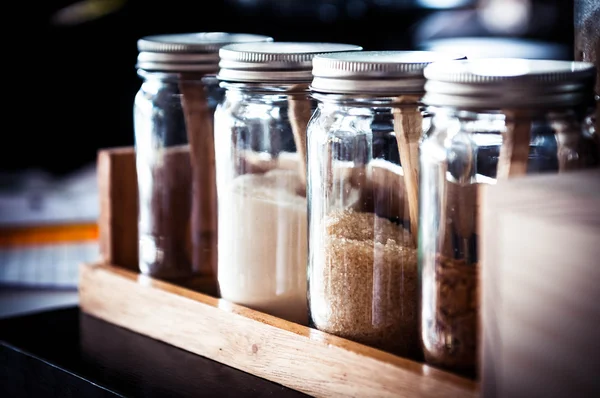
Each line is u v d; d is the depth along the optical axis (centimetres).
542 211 46
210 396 57
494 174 50
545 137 50
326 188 57
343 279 56
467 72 49
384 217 55
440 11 139
